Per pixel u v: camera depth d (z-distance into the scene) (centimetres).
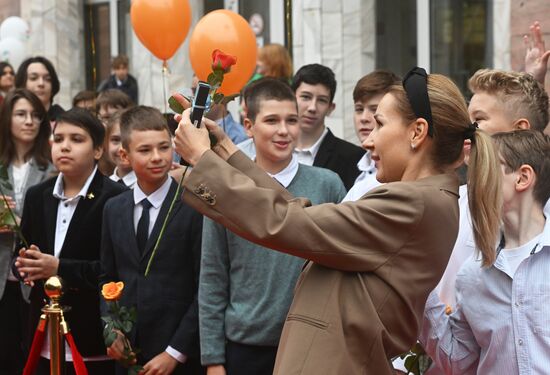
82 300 475
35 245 491
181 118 277
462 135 277
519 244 312
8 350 562
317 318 263
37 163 605
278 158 421
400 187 265
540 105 367
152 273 442
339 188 429
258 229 261
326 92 566
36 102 604
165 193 455
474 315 314
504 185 312
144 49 1134
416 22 897
